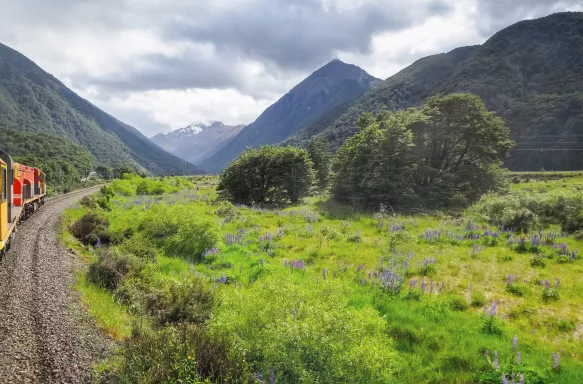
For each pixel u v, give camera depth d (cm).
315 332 655
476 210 2862
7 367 616
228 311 807
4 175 1412
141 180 6588
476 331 934
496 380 713
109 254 1299
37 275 1141
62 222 2291
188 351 621
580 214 2208
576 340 915
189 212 2097
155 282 1141
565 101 18200
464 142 4588
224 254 1662
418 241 2008
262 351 674
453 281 1345
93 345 720
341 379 611
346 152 4953
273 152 5391
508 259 1595
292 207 4325
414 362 798
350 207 4084
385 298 1135
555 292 1175
